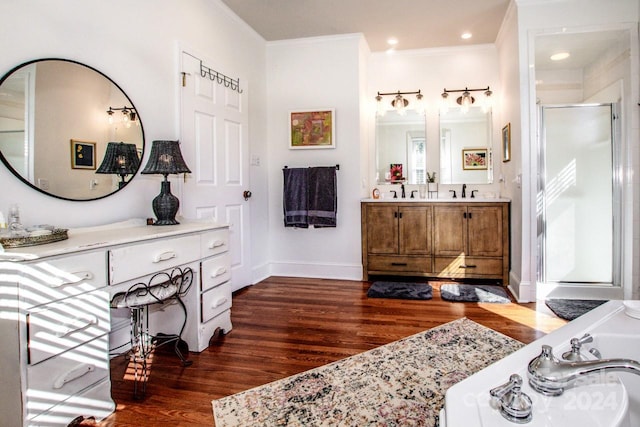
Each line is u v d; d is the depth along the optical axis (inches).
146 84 93.0
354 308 117.0
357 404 64.4
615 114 122.5
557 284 124.4
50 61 70.0
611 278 124.8
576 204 125.6
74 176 74.7
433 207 146.3
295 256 161.6
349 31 148.2
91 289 58.6
